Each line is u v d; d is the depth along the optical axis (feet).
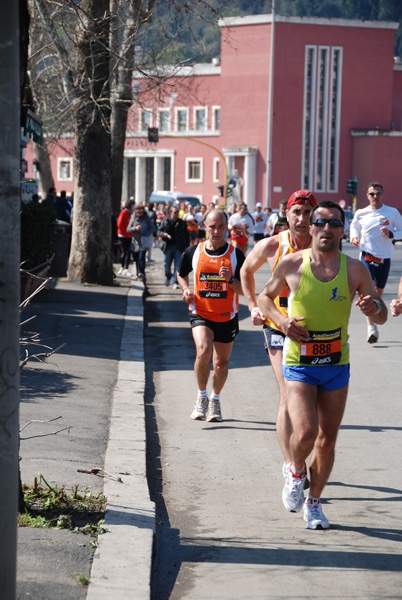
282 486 29.35
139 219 106.01
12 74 16.24
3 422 16.16
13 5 16.19
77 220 94.43
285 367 24.49
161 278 119.96
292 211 29.22
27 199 98.12
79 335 59.88
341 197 361.51
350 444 34.60
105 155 93.71
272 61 343.87
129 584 19.86
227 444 34.78
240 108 356.59
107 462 30.04
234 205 128.57
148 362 53.72
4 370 16.16
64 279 95.35
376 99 362.94
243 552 23.21
